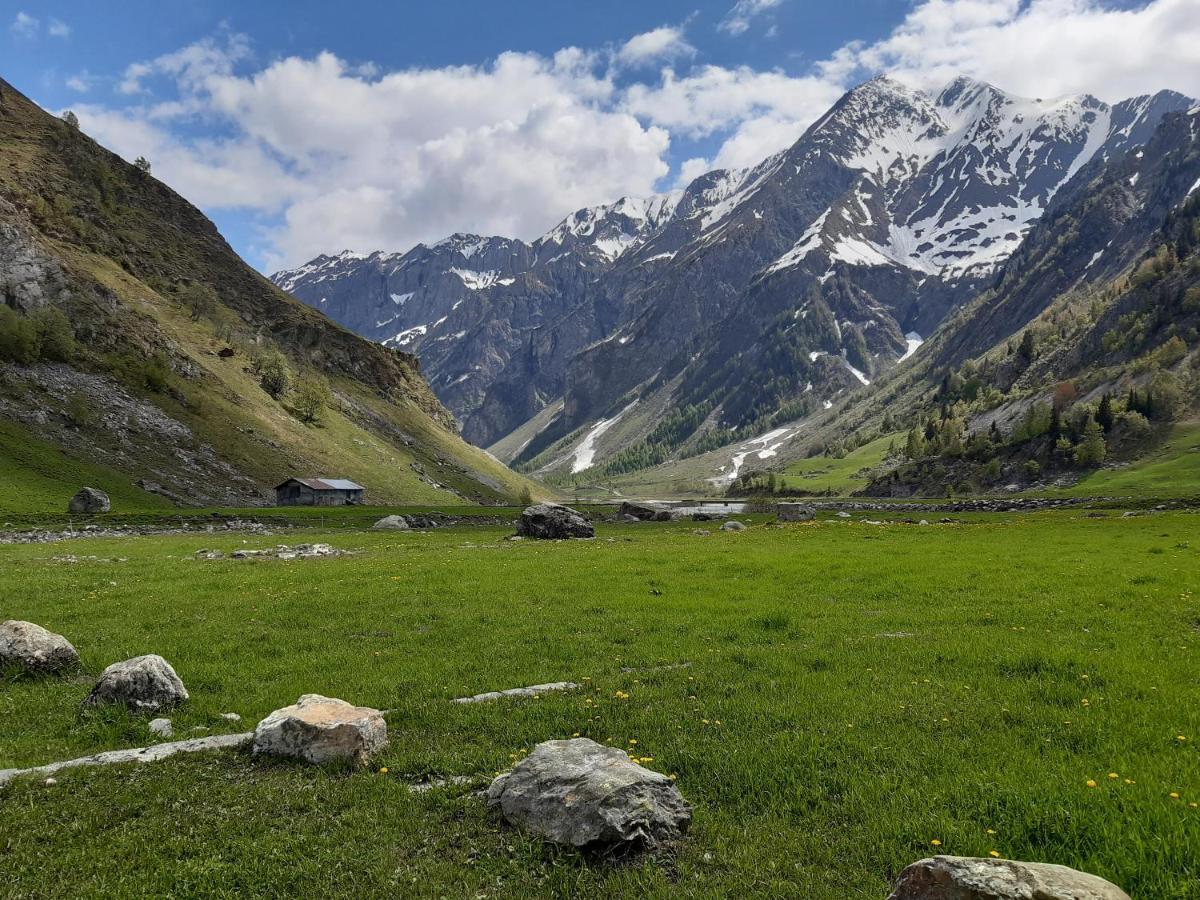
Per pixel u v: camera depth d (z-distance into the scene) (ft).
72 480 388.98
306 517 365.81
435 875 29.68
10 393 432.25
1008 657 59.11
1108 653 59.77
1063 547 150.41
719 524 330.95
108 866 31.14
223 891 28.91
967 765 37.73
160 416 506.89
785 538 194.70
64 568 132.57
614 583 107.96
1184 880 25.38
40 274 525.75
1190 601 82.58
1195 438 650.84
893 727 44.09
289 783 38.78
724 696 51.67
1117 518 258.37
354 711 44.34
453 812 35.29
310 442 624.18
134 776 39.96
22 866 31.12
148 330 575.79
